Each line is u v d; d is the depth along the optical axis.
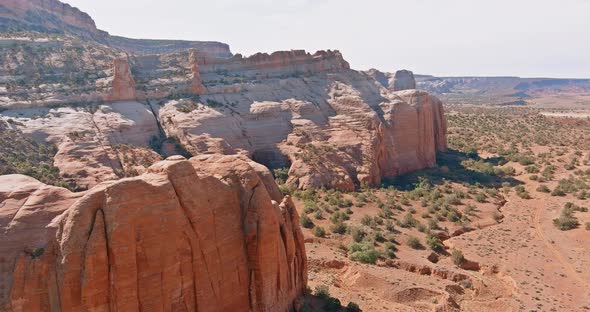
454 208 67.25
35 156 59.34
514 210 68.75
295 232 29.11
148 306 18.66
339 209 62.53
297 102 92.12
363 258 44.41
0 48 82.56
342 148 82.38
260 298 23.70
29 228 18.98
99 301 17.52
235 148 78.56
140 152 65.94
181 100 86.00
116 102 79.06
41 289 17.88
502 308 37.50
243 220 24.14
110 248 17.72
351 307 31.44
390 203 67.00
